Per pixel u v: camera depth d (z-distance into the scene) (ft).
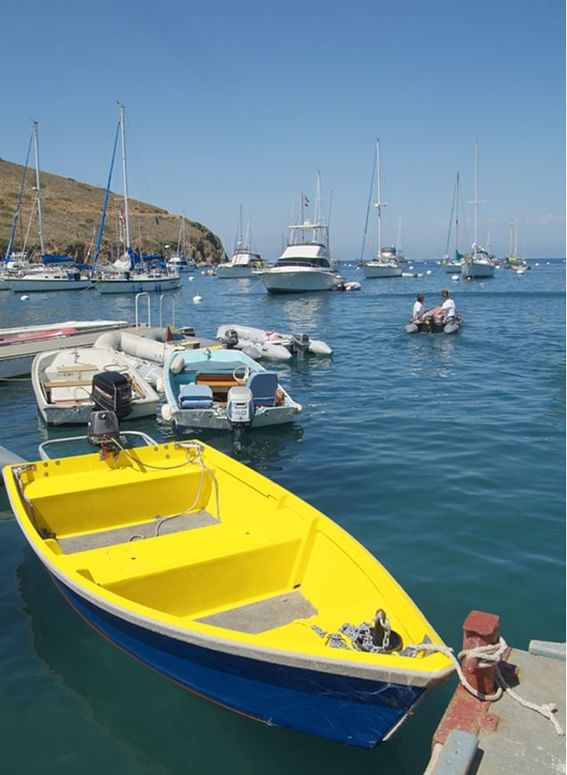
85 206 399.24
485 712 13.37
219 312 123.95
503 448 34.68
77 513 23.12
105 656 17.85
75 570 18.13
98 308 136.36
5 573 22.36
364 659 12.76
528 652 15.44
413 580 21.26
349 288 174.19
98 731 15.23
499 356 67.41
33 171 451.12
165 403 45.50
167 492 24.54
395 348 73.87
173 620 14.57
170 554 19.27
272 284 161.68
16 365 56.24
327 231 182.29
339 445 35.86
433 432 37.96
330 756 14.60
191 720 15.58
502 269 343.87
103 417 27.58
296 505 20.65
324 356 68.18
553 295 160.97
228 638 13.73
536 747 12.47
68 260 207.82
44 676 17.03
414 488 29.07
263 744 14.90
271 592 19.24
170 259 327.88
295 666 13.09
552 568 21.98
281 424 39.93
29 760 14.43
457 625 18.92
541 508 26.76
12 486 22.59
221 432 38.91
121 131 168.04
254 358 64.54
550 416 41.52
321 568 18.75
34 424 42.68
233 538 20.44
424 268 446.19
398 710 13.15
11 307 139.74
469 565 22.20
